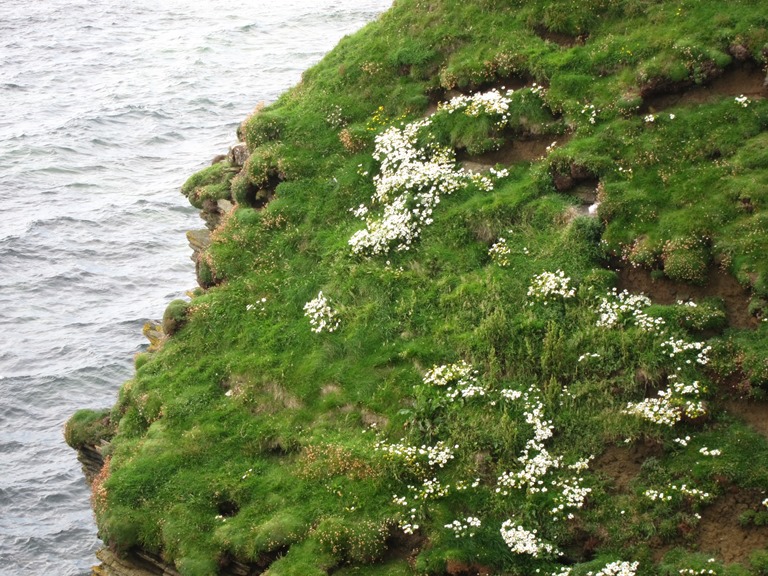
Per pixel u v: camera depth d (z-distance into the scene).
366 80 35.38
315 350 28.17
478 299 27.30
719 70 29.08
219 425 27.36
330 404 26.56
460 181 30.55
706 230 25.75
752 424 22.73
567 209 28.30
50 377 47.00
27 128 78.75
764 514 20.98
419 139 32.34
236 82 89.69
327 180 33.00
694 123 28.33
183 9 118.88
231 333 30.02
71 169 71.12
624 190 27.66
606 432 23.50
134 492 26.02
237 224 33.06
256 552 23.55
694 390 23.25
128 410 29.50
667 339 24.34
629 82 30.05
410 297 28.27
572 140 29.77
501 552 21.98
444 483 23.66
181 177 69.62
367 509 23.55
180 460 26.61
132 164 72.38
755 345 23.48
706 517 21.48
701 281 25.25
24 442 42.75
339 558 22.88
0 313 52.44
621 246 26.70
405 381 26.28
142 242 60.12
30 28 111.56
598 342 25.02
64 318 52.22
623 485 22.64
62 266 57.12
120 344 49.62
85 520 38.31
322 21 110.06
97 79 92.31
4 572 35.81
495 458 23.84
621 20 32.19
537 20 33.44
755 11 29.88
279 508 24.44
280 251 31.77
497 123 31.23
